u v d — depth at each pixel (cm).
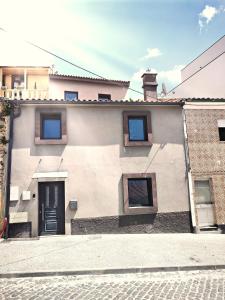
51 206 1108
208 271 697
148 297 527
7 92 1573
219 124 1273
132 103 1183
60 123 1162
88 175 1129
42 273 664
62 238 1026
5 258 773
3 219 1044
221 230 1178
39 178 1091
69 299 520
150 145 1189
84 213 1103
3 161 1085
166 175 1184
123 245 920
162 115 1232
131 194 1166
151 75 1702
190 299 515
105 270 682
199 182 1228
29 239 1011
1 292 561
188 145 1224
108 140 1169
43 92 1645
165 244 936
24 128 1118
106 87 1984
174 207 1170
